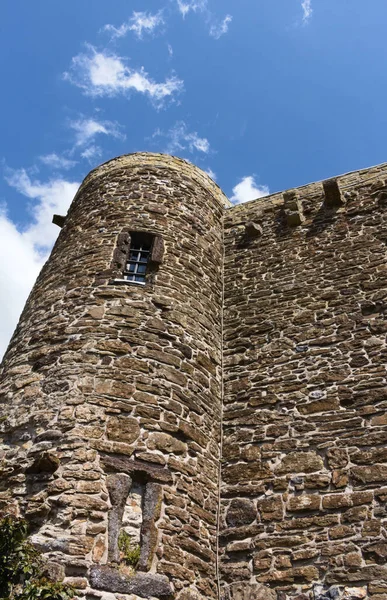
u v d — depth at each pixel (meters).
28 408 7.38
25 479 6.66
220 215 11.84
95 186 11.15
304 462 7.71
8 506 6.47
